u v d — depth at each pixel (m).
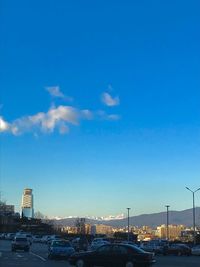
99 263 29.45
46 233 181.12
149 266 29.17
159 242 68.12
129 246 29.55
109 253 29.39
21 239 62.59
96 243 54.84
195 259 51.75
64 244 43.47
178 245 65.94
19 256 47.91
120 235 124.81
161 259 50.97
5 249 69.00
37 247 84.75
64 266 33.19
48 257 44.81
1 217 194.62
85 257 29.81
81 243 58.50
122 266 29.02
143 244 67.94
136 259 28.98
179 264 39.62
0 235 140.62
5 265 33.47
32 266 33.00
